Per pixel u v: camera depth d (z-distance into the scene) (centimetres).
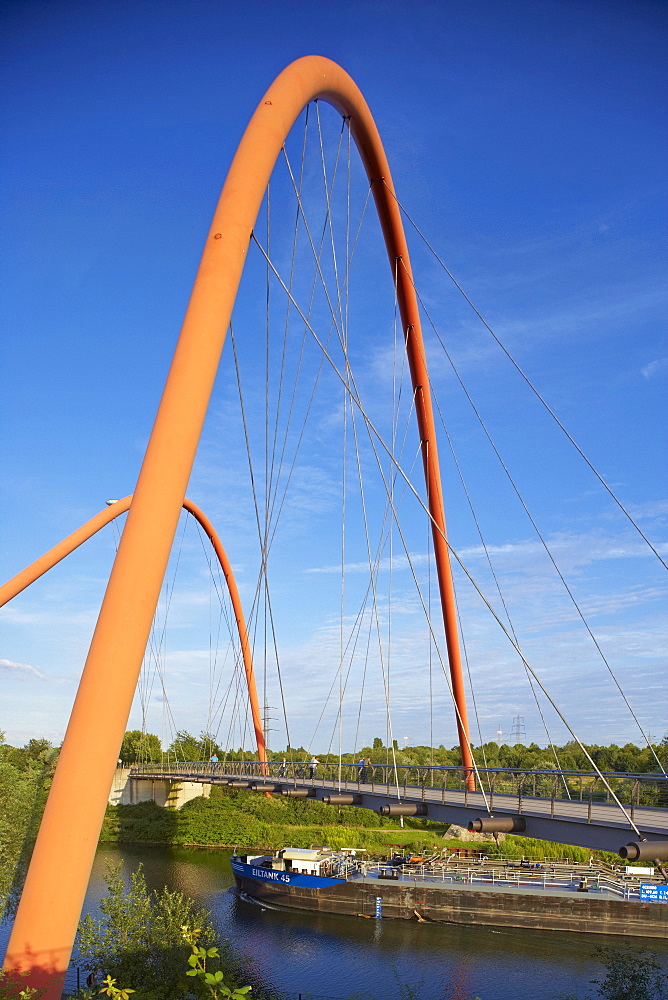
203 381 1464
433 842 5928
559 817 2264
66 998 1938
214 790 8038
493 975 3356
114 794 7456
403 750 10100
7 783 2912
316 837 6381
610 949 3691
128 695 1259
